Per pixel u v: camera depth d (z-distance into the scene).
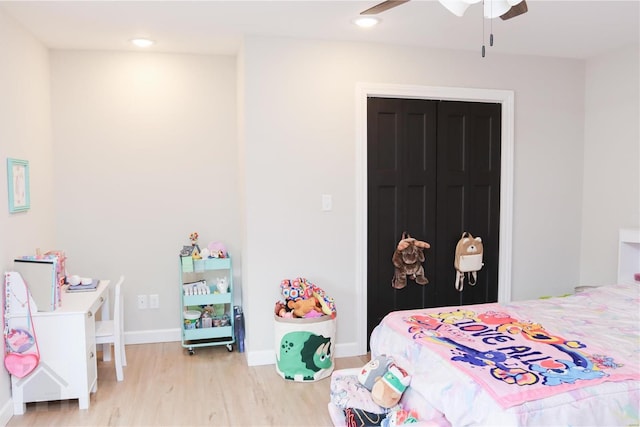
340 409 2.51
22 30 3.15
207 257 3.80
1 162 2.77
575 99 4.14
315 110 3.55
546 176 4.12
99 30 3.28
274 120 3.49
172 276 4.04
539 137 4.08
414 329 2.40
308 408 2.85
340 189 3.63
